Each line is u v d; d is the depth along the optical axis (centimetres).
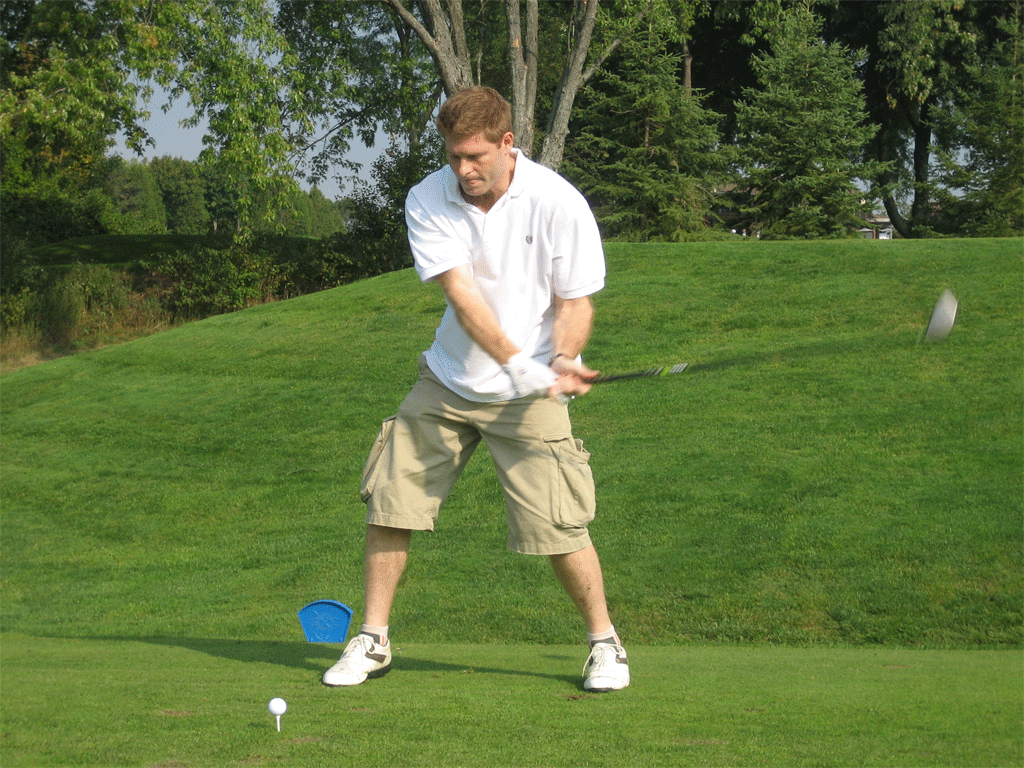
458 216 335
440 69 2155
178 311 2305
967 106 3002
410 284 1864
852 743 253
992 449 878
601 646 343
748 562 722
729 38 3195
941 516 753
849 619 629
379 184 2580
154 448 1256
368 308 1755
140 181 7600
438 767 232
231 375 1511
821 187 2570
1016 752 244
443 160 2625
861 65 3216
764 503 821
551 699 310
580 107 2992
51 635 713
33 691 317
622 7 2184
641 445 1006
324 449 1184
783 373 1170
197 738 255
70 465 1220
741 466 909
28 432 1366
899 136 3522
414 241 340
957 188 2955
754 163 2684
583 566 344
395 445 353
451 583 756
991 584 649
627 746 250
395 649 507
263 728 266
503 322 343
